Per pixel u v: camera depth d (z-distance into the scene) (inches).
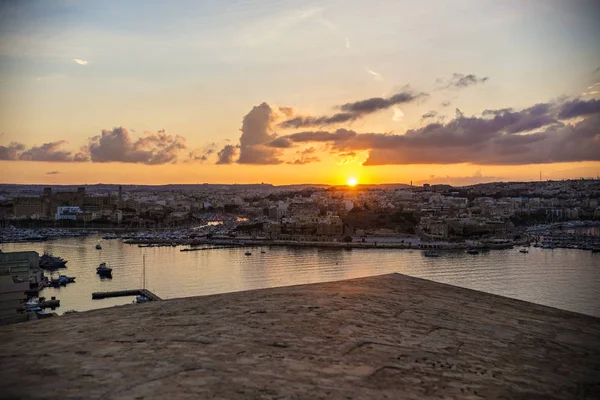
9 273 2696.9
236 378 176.7
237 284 4402.1
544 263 5408.5
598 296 3631.9
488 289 3961.6
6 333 235.6
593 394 195.9
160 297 3801.7
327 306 296.0
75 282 4397.1
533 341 260.7
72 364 187.0
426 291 365.4
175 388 165.3
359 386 178.2
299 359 201.3
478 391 186.7
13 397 155.1
